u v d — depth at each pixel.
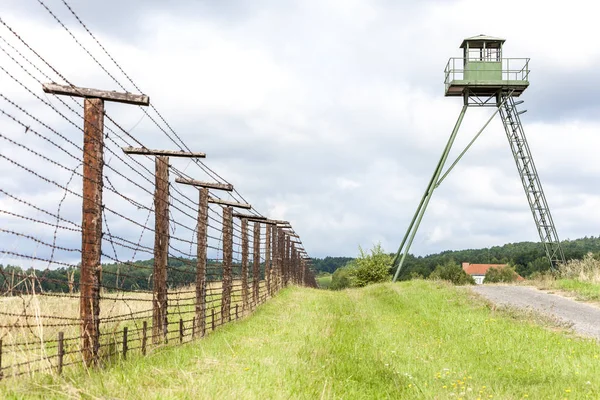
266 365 8.83
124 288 9.17
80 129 7.43
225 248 16.97
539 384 9.20
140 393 6.40
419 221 36.50
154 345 10.45
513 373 10.23
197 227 13.92
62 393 6.12
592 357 11.37
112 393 6.37
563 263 31.78
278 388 7.46
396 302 23.62
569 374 9.98
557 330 15.09
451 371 10.25
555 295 23.39
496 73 33.12
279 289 31.25
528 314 17.09
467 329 15.36
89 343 7.88
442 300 22.12
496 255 143.12
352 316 19.06
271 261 29.44
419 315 19.08
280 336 12.84
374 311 21.36
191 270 13.91
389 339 13.84
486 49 33.47
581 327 15.59
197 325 13.27
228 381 7.41
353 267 44.47
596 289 23.11
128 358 8.84
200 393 6.55
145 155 11.21
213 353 9.89
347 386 8.44
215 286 24.84
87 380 6.86
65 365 7.45
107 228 8.26
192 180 13.96
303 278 51.84
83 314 7.93
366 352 11.60
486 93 34.34
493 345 12.90
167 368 8.11
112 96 8.30
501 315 17.53
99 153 8.20
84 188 8.09
